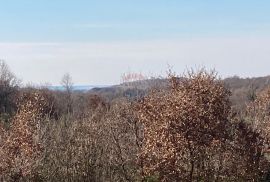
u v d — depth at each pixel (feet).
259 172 78.74
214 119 70.18
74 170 92.43
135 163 83.20
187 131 67.77
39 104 103.09
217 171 74.02
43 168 87.15
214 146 70.18
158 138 68.13
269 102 106.42
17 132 79.92
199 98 70.90
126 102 90.68
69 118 120.26
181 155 67.97
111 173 92.12
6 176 76.18
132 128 87.97
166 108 70.03
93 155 93.50
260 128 85.51
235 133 77.10
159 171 68.28
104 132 94.99
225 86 77.71
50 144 94.63
